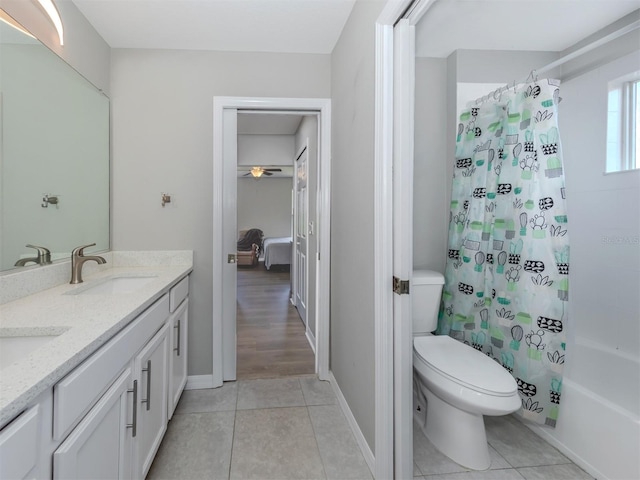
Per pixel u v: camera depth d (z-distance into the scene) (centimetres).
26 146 137
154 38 204
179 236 219
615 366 171
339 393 206
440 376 152
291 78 225
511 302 177
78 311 108
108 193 210
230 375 231
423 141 212
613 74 179
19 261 133
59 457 71
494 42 197
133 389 115
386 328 136
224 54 220
